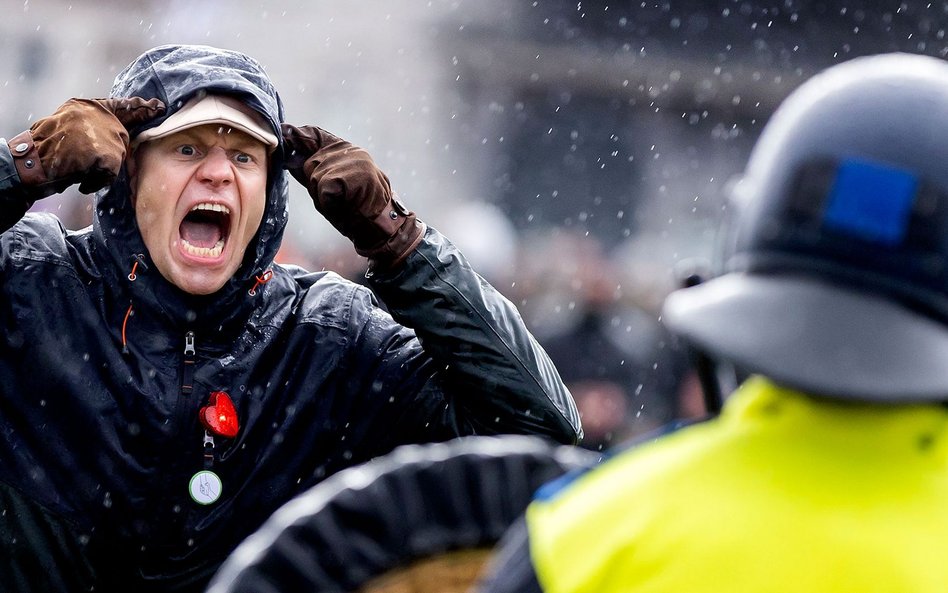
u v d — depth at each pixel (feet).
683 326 15.98
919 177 15.55
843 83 16.22
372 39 155.94
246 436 34.42
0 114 158.71
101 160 32.09
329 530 17.88
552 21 156.76
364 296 37.06
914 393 15.03
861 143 15.72
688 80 156.46
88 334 33.83
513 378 34.68
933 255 15.51
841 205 15.65
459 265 34.94
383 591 18.16
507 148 156.76
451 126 156.56
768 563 14.62
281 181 35.27
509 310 35.42
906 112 15.74
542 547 15.55
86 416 33.50
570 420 35.58
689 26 158.20
